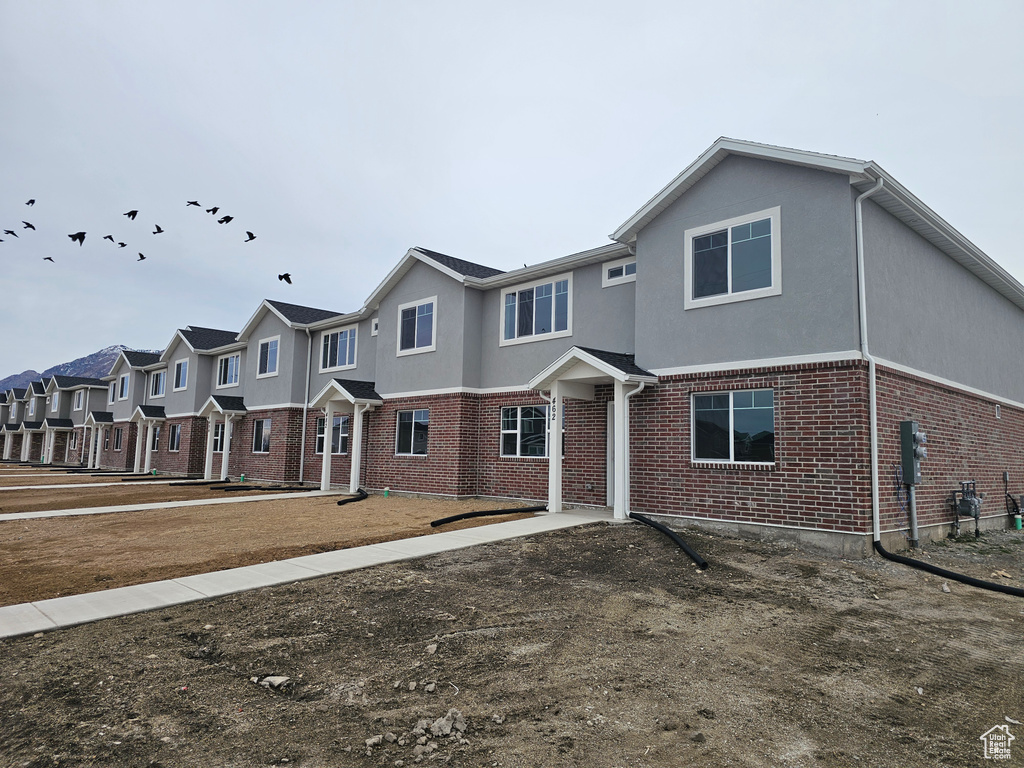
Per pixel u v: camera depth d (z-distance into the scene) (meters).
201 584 7.96
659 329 12.95
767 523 11.05
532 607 7.42
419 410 19.09
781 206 11.39
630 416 13.20
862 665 5.96
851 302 10.40
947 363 13.53
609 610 7.39
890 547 10.51
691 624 7.00
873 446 10.28
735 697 5.24
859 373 10.30
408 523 13.03
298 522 13.41
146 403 38.19
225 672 5.52
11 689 5.02
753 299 11.57
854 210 10.73
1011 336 17.50
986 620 7.30
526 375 16.73
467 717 4.80
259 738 4.44
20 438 60.12
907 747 4.47
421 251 19.11
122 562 9.40
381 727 4.63
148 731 4.47
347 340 23.17
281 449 24.64
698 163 12.29
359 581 8.25
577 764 4.16
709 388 12.02
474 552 9.93
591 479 14.90
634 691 5.32
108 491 22.09
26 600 7.38
